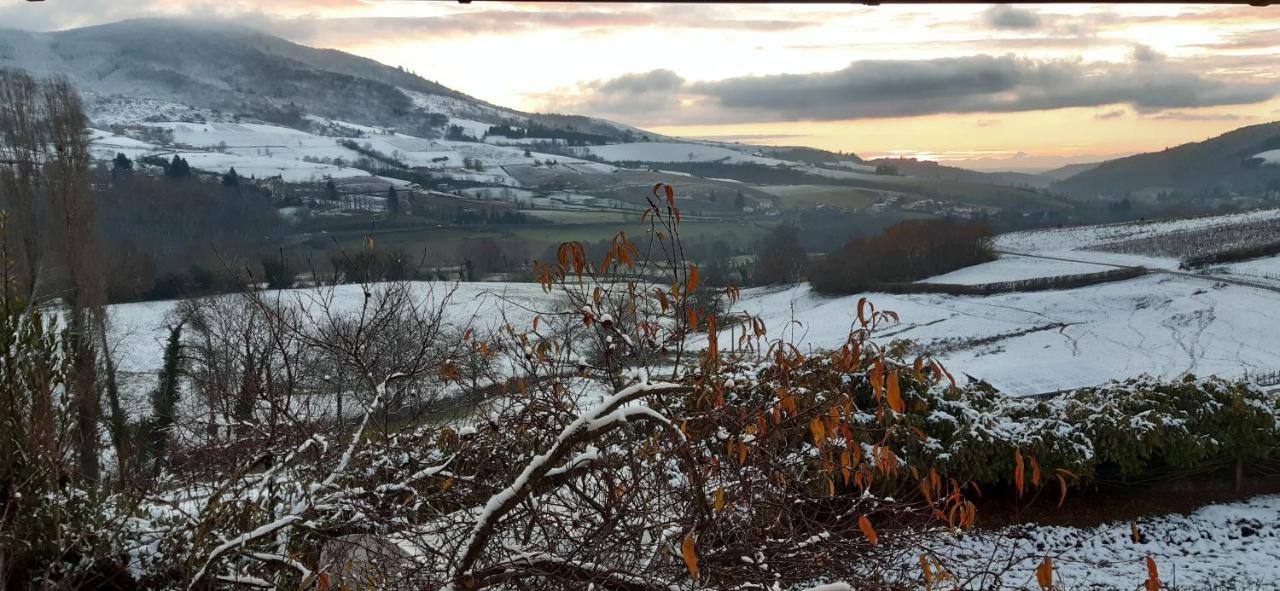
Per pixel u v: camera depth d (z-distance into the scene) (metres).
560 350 4.79
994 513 9.12
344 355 6.47
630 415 3.33
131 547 4.96
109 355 19.09
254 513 5.14
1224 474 9.80
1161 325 39.69
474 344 5.43
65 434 4.95
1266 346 35.38
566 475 3.65
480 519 3.44
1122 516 9.09
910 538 5.04
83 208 20.12
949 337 39.41
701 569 3.84
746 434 3.94
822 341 35.97
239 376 6.81
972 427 8.66
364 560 4.70
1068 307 43.59
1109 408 9.59
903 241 54.53
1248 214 72.75
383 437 5.79
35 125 20.16
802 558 4.29
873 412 8.12
